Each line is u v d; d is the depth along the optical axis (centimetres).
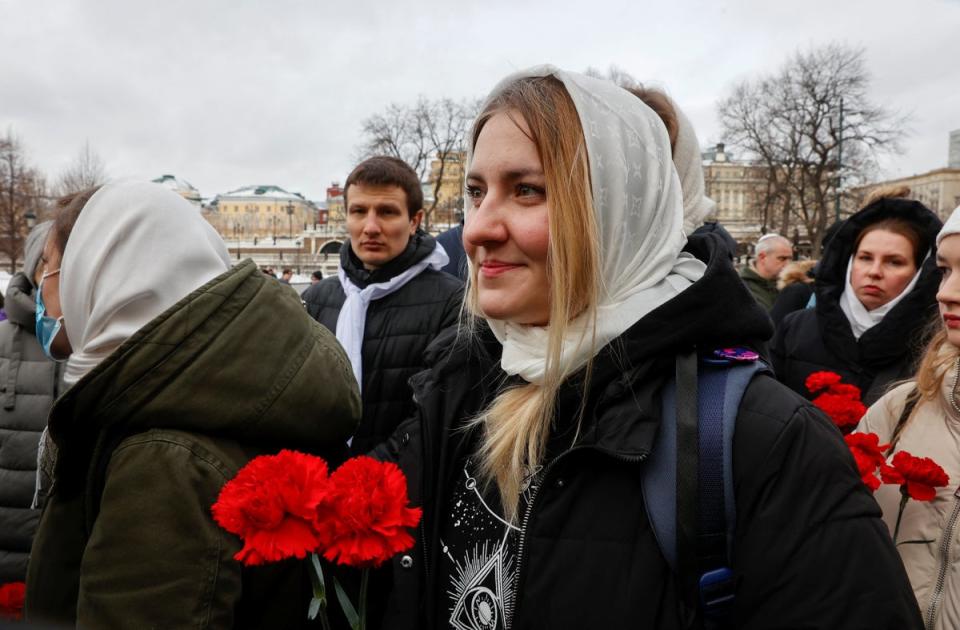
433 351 140
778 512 93
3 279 916
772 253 629
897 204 273
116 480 108
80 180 3183
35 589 115
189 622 103
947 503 162
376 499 82
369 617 129
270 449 123
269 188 11175
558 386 104
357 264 317
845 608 87
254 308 122
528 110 104
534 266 106
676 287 110
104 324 122
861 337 271
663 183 112
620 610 94
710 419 99
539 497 104
